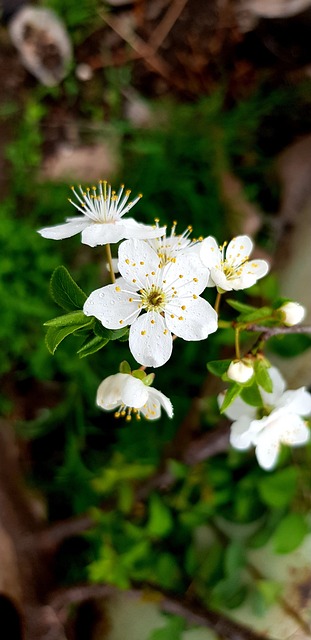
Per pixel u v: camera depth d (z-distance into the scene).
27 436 0.30
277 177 0.30
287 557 0.24
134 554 0.25
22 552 0.27
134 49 0.32
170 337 0.15
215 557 0.25
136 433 0.28
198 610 0.24
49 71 0.31
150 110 0.31
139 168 0.30
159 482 0.26
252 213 0.29
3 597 0.26
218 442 0.25
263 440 0.17
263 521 0.25
